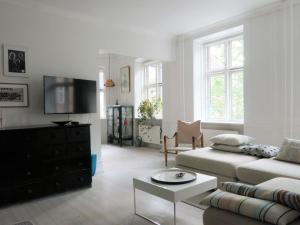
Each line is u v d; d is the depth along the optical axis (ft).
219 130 16.37
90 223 8.29
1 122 11.38
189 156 11.84
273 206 5.18
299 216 5.22
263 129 14.12
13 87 11.78
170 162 16.65
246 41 14.71
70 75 13.56
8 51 11.64
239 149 11.82
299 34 12.67
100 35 14.84
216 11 14.06
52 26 12.98
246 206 5.34
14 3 11.82
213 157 11.13
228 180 10.21
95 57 14.56
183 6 13.24
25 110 12.10
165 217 8.61
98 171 14.35
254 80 14.44
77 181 11.56
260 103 14.21
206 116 18.44
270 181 7.07
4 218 8.80
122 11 13.70
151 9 13.53
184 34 18.19
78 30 13.92
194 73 18.02
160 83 22.63
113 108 24.58
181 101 18.80
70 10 13.35
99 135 14.52
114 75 26.30
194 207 9.37
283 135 13.30
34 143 10.39
